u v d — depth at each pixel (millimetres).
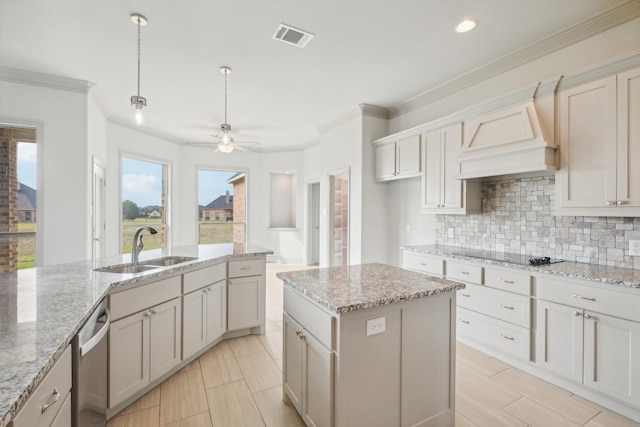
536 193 2809
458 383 2270
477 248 3326
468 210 3143
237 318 3031
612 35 2328
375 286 1729
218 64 3150
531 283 2332
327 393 1487
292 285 1835
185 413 1946
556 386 2223
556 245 2664
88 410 1338
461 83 3438
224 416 1921
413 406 1638
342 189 5906
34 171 3406
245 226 7168
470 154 2887
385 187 4473
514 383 2268
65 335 1071
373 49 2852
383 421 1544
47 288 1650
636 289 1793
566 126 2309
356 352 1460
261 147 7133
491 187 3184
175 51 2893
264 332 3207
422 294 1612
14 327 1133
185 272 2416
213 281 2766
